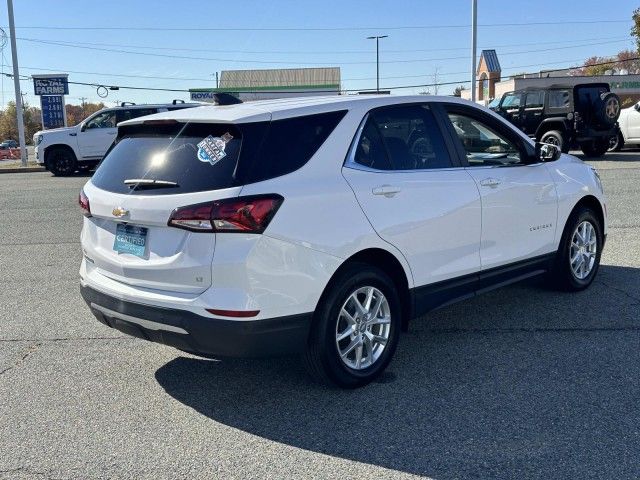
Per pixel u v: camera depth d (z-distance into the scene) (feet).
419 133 15.57
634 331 16.96
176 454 11.57
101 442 12.05
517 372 14.62
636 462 10.82
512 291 20.89
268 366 15.55
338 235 13.10
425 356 15.76
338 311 13.34
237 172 12.26
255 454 11.50
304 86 173.06
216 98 15.23
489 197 16.42
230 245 12.00
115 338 17.81
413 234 14.57
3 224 37.42
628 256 24.76
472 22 89.81
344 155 13.76
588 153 66.08
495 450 11.34
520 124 65.87
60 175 71.05
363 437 11.97
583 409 12.75
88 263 14.96
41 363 16.05
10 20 89.56
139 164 13.56
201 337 12.29
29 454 11.67
